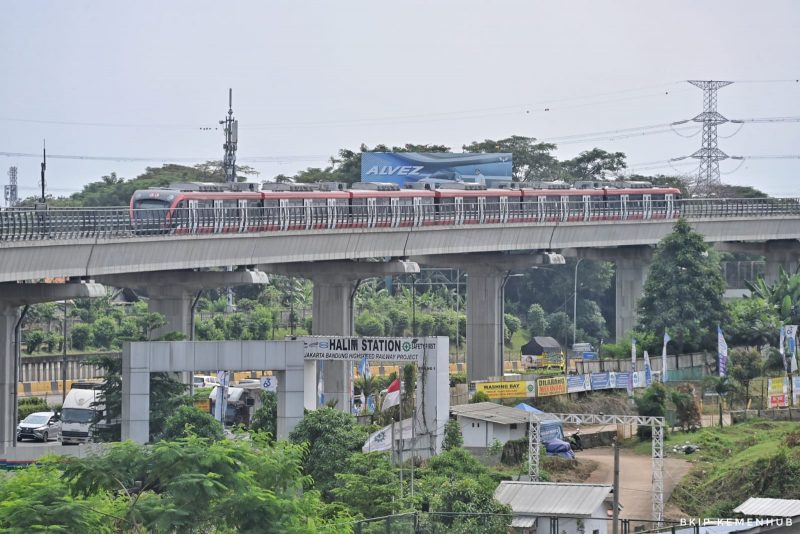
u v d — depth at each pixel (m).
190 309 188.25
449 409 148.88
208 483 69.06
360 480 109.19
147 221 166.12
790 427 178.25
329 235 194.25
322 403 172.12
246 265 185.25
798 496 133.12
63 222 154.25
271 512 70.12
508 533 109.12
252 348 127.81
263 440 87.31
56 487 68.94
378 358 136.25
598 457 159.12
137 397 125.81
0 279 145.75
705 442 165.75
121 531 71.19
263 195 191.75
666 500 137.50
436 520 103.38
